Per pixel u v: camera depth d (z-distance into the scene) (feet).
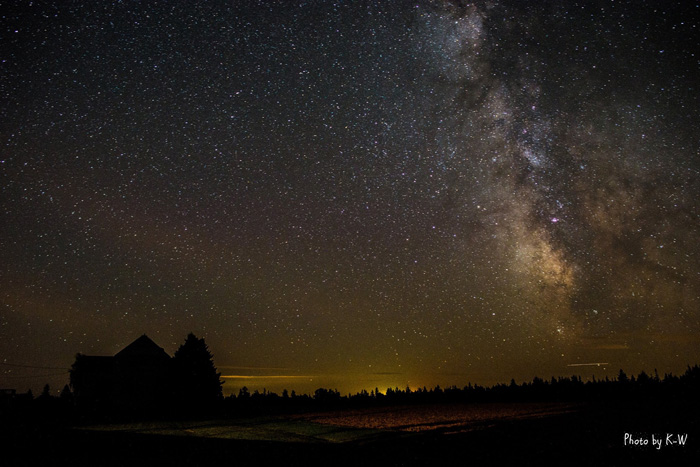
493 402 106.63
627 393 93.40
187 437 54.44
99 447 46.21
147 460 39.75
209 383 95.30
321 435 56.49
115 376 108.47
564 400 99.86
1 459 40.27
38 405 92.73
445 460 37.88
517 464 35.24
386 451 43.16
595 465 33.99
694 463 33.99
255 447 46.62
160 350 114.62
